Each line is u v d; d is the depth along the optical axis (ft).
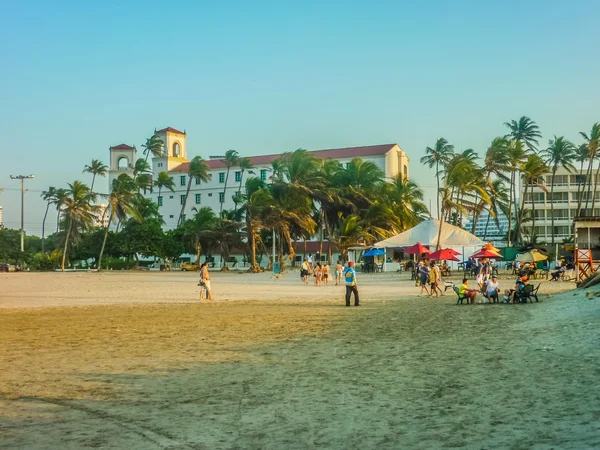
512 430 21.17
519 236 273.54
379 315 65.62
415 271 156.25
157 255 317.83
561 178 338.95
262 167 397.80
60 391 29.14
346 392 28.22
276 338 47.57
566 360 33.76
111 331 52.75
